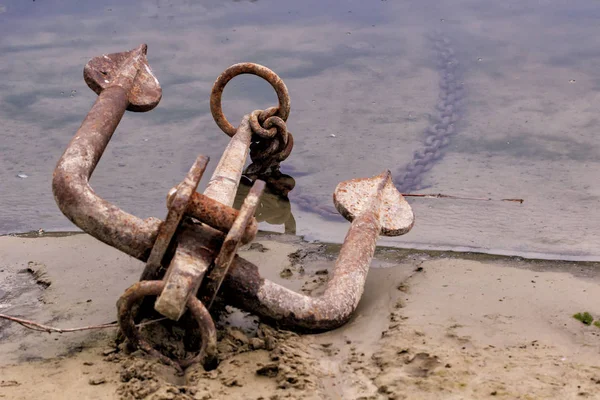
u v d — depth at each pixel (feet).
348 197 9.26
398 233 9.19
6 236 9.68
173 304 7.47
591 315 8.21
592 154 10.80
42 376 7.65
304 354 7.85
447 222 9.89
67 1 15.74
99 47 13.32
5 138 11.23
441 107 11.81
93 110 9.38
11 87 12.26
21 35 13.97
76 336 8.14
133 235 8.03
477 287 8.64
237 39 13.70
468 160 10.83
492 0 15.62
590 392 7.43
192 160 10.85
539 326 8.11
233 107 11.70
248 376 7.60
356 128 11.45
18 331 8.24
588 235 9.58
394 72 12.63
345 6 15.47
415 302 8.46
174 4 15.58
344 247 8.73
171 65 12.71
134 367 7.56
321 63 12.83
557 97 11.89
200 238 7.84
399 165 10.75
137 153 11.00
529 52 13.03
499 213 9.97
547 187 10.34
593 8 14.89
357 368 7.74
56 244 9.51
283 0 15.84
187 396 7.36
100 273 9.02
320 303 8.13
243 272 8.01
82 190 8.20
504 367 7.66
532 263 9.17
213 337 7.61
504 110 11.68
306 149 11.10
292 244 9.59
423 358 7.76
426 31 14.03
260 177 10.68
